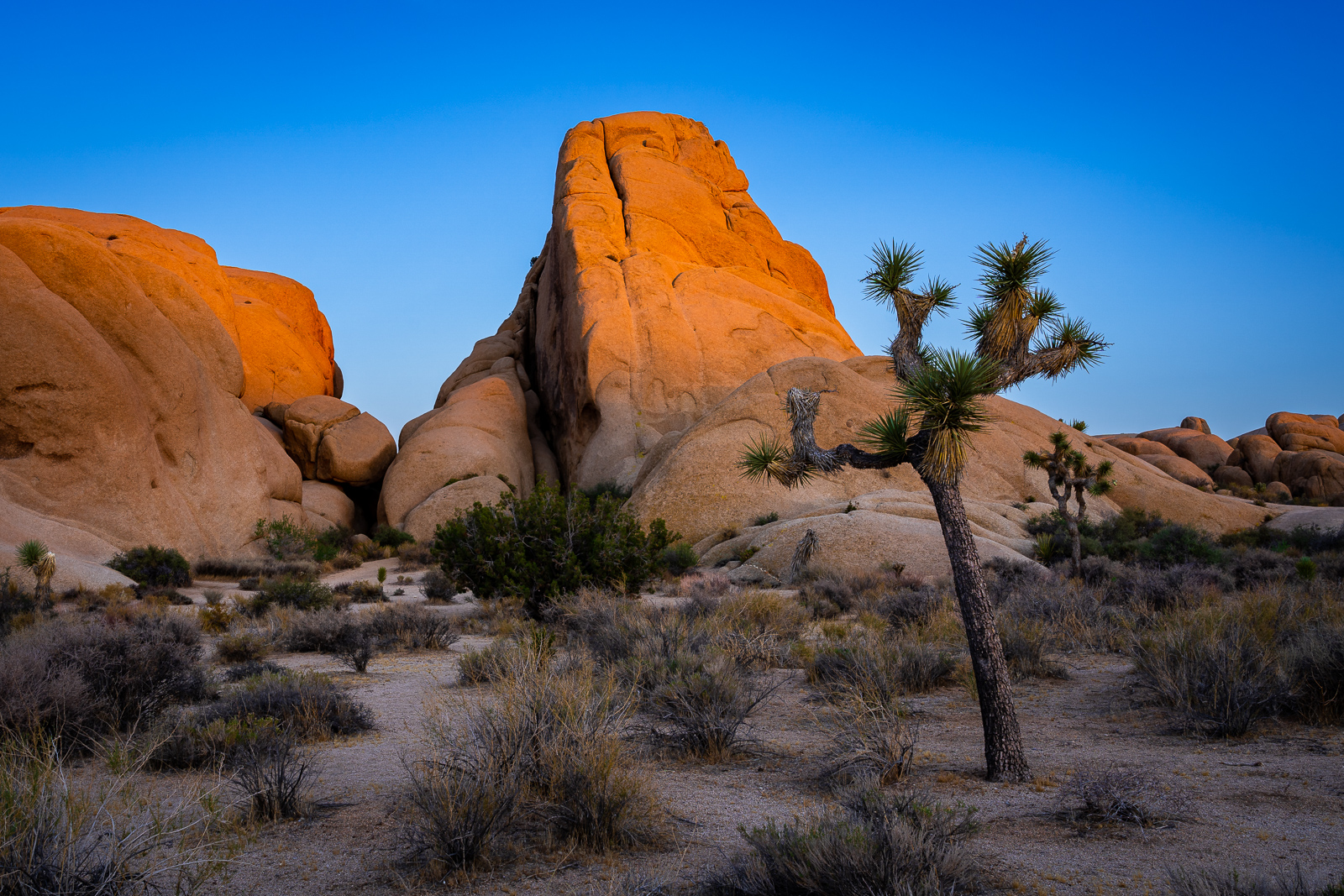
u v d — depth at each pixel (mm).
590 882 3836
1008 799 5062
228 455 50156
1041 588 15898
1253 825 4473
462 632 16219
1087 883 3666
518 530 17359
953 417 5258
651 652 9086
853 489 49719
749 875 3576
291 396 79125
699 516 48781
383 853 4254
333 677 10641
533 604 16781
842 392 53250
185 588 34781
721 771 5988
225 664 11711
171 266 68500
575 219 86750
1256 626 9766
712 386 74375
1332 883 3471
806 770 5941
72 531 37000
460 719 6191
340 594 28172
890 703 7680
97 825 3795
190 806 4852
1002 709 5562
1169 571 19469
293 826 4711
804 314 84000
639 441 69438
